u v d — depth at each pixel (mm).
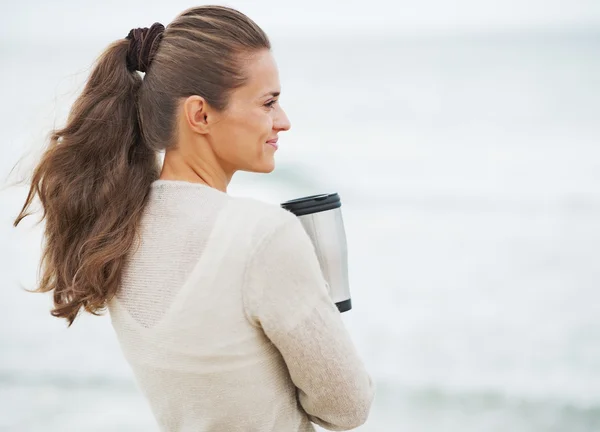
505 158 29594
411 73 55656
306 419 2152
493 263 17797
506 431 10508
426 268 17547
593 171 26734
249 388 1979
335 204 2320
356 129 36969
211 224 1975
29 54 75188
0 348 12328
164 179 2131
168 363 2004
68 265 2129
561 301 14891
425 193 25469
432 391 11422
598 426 10570
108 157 2111
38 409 10336
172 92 2047
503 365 12156
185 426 2070
